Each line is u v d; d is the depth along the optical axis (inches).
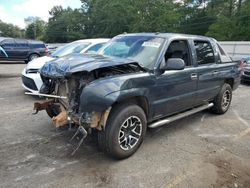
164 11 2039.9
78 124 145.4
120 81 142.8
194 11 2349.9
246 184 134.8
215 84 224.5
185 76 185.3
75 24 2773.1
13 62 776.3
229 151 171.3
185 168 147.4
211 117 241.0
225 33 1823.3
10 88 346.3
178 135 194.9
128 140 154.7
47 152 160.7
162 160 155.5
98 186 128.5
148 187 129.0
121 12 2142.0
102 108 134.6
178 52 187.6
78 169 142.8
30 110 243.1
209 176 140.3
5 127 199.5
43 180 131.9
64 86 157.1
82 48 318.3
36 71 278.4
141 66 160.1
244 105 293.3
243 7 1829.5
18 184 128.1
